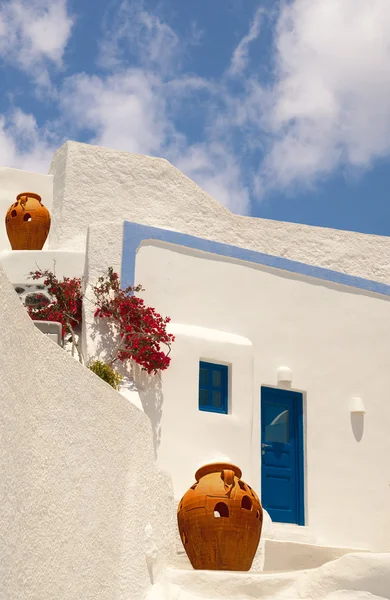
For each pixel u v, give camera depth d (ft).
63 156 49.83
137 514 25.05
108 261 38.50
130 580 23.70
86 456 21.07
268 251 52.19
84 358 36.24
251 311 41.93
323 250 53.78
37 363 18.24
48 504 18.33
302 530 40.01
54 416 19.08
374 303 46.29
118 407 24.06
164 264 39.88
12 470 16.33
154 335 36.35
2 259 43.37
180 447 36.37
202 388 38.50
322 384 43.24
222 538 26.84
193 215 50.90
